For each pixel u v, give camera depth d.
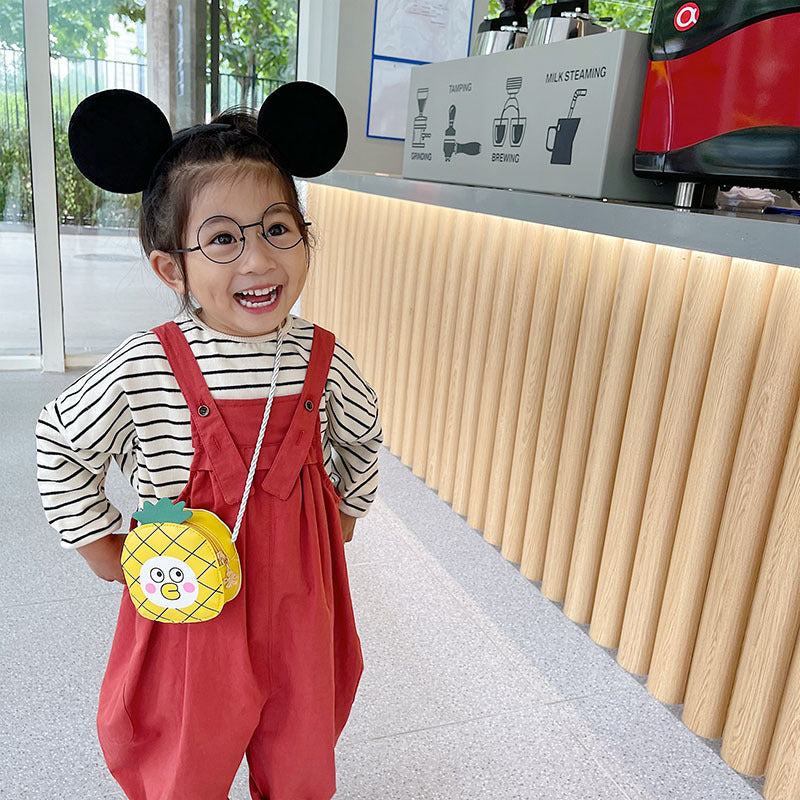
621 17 4.33
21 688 1.71
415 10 3.82
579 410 1.91
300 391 1.08
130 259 4.11
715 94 1.46
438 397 2.67
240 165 0.98
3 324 3.97
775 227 1.19
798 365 1.35
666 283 1.61
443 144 2.49
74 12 3.63
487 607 2.19
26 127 3.70
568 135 1.83
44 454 1.05
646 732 1.74
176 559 0.99
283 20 4.03
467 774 1.58
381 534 2.56
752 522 1.45
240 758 1.10
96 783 1.48
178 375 1.02
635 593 1.75
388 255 3.06
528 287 2.12
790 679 1.40
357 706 1.75
